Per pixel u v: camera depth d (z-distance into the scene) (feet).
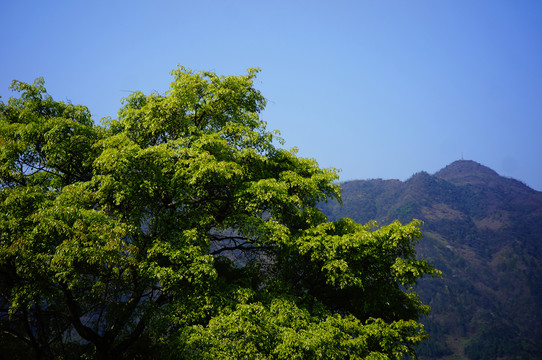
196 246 45.75
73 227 39.29
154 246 44.73
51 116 55.88
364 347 47.21
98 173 52.21
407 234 52.06
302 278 60.80
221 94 55.93
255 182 51.01
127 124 54.60
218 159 51.65
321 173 61.36
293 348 41.29
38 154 52.06
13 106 55.26
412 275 53.88
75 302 51.19
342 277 50.11
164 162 48.39
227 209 55.52
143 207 49.32
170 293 50.70
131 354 55.47
